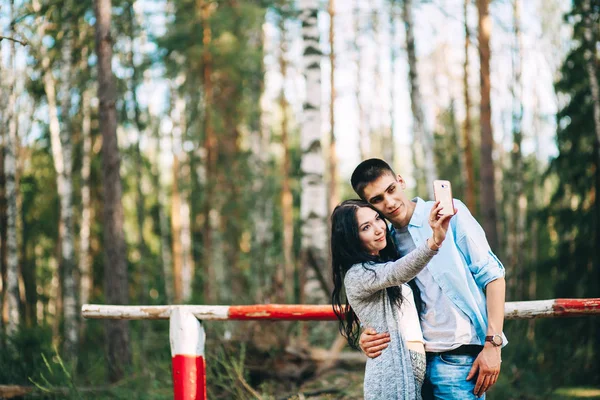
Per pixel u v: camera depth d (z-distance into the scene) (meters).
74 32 10.95
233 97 15.84
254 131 17.94
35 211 17.69
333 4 15.76
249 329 6.77
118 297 8.68
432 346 3.02
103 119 8.88
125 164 17.75
